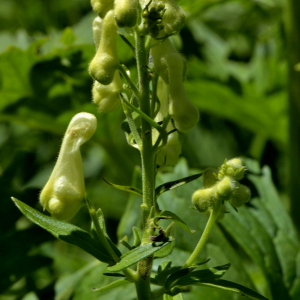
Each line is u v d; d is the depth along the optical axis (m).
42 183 0.68
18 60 0.51
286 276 0.43
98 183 0.73
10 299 0.50
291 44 0.50
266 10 0.67
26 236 0.50
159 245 0.34
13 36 0.61
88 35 0.59
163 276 0.35
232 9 0.78
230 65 0.73
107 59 0.35
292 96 0.50
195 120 0.35
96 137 0.61
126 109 0.35
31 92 0.55
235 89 0.57
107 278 0.45
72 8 0.84
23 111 0.58
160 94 0.36
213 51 0.71
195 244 0.43
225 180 0.35
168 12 0.34
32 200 0.52
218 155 0.68
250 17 0.74
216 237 0.43
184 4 0.58
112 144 0.62
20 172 0.67
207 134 0.68
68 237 0.35
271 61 0.61
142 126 0.35
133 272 0.35
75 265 0.61
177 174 0.45
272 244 0.43
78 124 0.35
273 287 0.43
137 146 0.35
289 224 0.44
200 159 0.67
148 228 0.35
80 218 0.65
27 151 0.55
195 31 0.72
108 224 0.65
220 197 0.35
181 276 0.35
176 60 0.35
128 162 0.63
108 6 0.35
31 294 0.51
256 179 0.45
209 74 0.58
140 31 0.35
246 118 0.62
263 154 0.67
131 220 0.45
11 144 0.75
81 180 0.35
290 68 0.50
